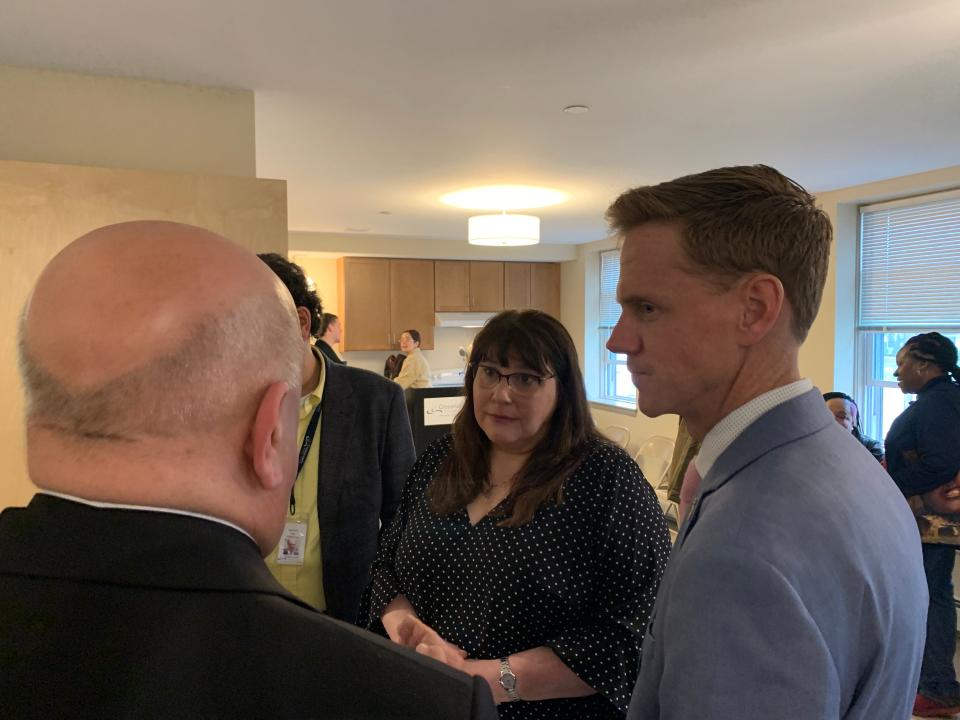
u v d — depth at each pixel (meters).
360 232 6.43
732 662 0.51
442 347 7.93
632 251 0.69
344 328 6.96
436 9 1.79
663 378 0.68
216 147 2.39
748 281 0.64
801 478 0.58
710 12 1.80
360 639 0.47
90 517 0.45
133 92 2.30
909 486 2.73
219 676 0.43
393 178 3.86
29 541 0.45
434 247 6.97
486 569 1.18
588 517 1.18
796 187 0.68
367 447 1.63
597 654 1.09
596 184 4.04
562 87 2.38
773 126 2.88
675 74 2.25
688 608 0.54
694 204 0.65
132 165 2.30
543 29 1.92
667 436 6.24
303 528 1.55
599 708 1.13
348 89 2.40
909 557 0.62
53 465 0.46
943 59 2.13
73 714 0.41
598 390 7.44
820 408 0.65
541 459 1.24
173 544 0.45
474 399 1.30
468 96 2.46
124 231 0.52
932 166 3.69
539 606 1.14
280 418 0.52
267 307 0.53
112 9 1.78
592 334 7.44
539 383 1.24
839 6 1.77
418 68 2.20
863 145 3.20
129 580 0.44
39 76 2.20
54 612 0.43
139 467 0.46
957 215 3.93
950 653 2.77
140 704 0.42
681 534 0.66
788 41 2.00
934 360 2.77
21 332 0.49
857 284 4.52
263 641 0.44
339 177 3.83
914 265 4.17
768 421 0.63
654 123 2.81
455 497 1.30
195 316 0.48
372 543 1.61
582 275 7.45
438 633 1.23
